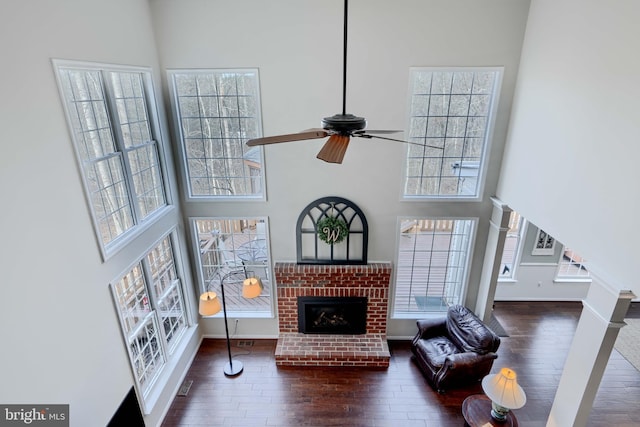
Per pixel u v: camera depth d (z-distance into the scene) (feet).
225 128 15.83
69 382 9.23
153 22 13.97
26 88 7.93
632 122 8.92
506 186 15.58
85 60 9.95
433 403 14.98
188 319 17.60
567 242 11.57
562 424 11.94
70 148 9.30
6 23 7.41
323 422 14.14
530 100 13.69
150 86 13.96
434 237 17.81
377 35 14.11
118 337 11.45
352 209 16.74
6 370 7.40
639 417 14.23
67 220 9.19
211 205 16.67
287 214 16.80
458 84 15.19
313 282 17.29
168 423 14.14
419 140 15.93
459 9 13.78
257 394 15.48
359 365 16.94
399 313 18.88
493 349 15.19
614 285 9.59
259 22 14.02
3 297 7.33
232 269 18.19
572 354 11.51
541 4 12.88
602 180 9.98
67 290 9.18
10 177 7.52
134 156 13.26
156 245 14.07
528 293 21.80
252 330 18.81
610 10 9.60
